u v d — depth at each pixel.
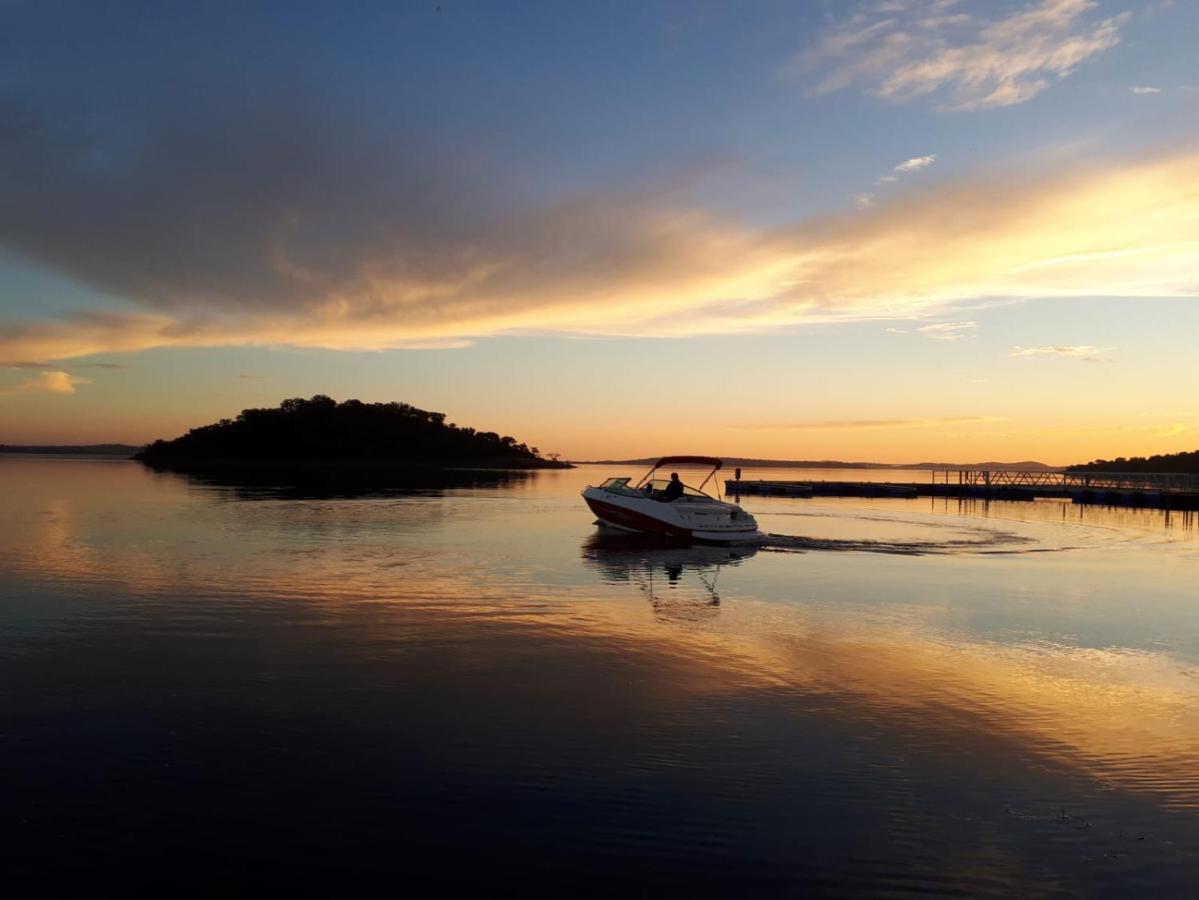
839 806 5.46
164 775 5.65
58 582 13.11
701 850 4.84
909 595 13.62
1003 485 57.09
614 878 4.51
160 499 34.34
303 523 24.47
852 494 55.22
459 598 12.47
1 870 4.42
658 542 21.17
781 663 9.03
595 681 8.14
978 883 4.57
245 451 139.50
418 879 4.44
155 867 4.49
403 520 26.52
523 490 52.50
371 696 7.48
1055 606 12.84
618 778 5.80
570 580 14.60
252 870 4.49
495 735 6.56
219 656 8.74
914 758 6.34
